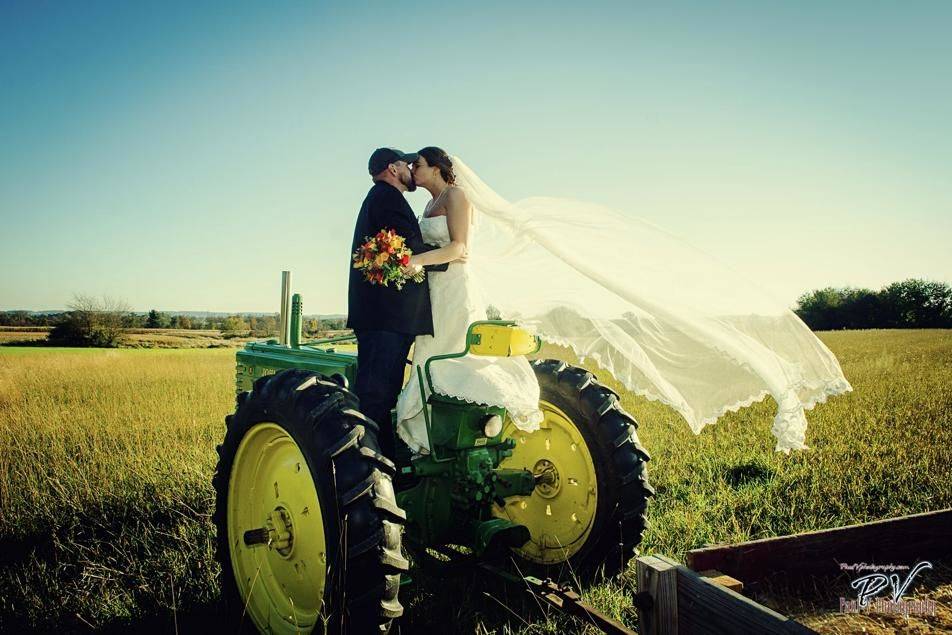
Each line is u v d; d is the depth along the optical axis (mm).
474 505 2922
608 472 3115
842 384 2678
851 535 2133
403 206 2971
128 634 2820
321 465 2271
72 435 6984
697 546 3492
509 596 3064
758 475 4992
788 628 1171
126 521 4277
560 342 3383
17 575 3404
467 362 2906
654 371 3068
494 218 3168
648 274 2945
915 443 5773
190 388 11969
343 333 4043
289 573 2715
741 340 2729
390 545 2174
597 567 3131
